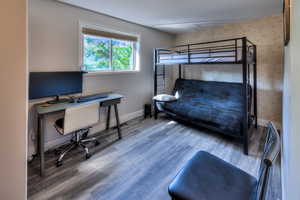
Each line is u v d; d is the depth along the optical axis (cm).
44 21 245
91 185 186
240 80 379
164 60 393
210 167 137
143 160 235
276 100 337
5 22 53
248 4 265
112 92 350
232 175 129
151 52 430
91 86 313
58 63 263
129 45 387
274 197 168
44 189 180
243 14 313
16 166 58
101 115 337
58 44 261
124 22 356
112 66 352
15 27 55
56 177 199
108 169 215
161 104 398
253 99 354
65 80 264
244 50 253
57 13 257
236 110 303
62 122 236
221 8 284
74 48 281
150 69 434
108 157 242
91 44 313
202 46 437
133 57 397
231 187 118
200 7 279
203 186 118
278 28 321
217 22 368
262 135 314
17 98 57
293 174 87
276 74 332
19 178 59
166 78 486
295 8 85
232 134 277
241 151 258
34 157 243
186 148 268
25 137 59
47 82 245
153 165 223
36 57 240
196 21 361
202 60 318
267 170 92
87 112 235
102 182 191
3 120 54
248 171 209
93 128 325
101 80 329
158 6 276
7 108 55
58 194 173
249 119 299
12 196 58
